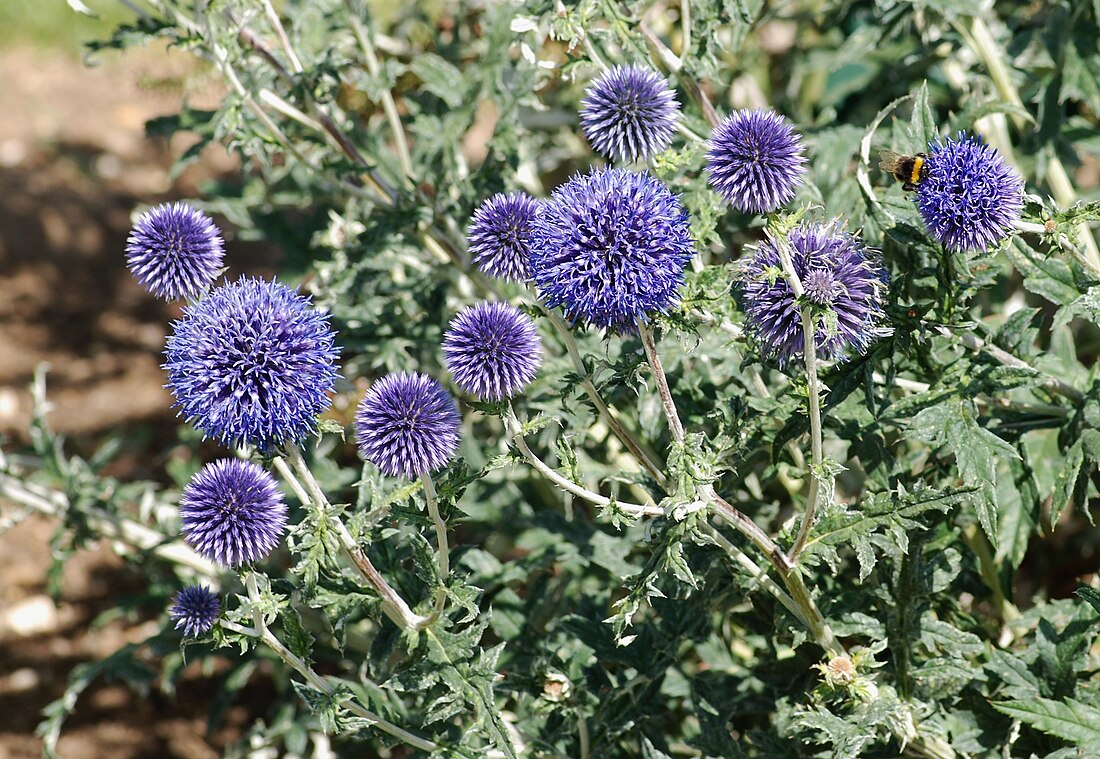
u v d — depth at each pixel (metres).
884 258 0.80
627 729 0.81
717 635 0.90
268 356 0.72
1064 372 0.83
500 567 0.88
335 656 0.97
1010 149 0.94
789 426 0.76
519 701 0.86
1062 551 0.99
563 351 0.85
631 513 0.74
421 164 0.96
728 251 0.94
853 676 0.75
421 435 0.74
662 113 0.76
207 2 0.85
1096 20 0.91
